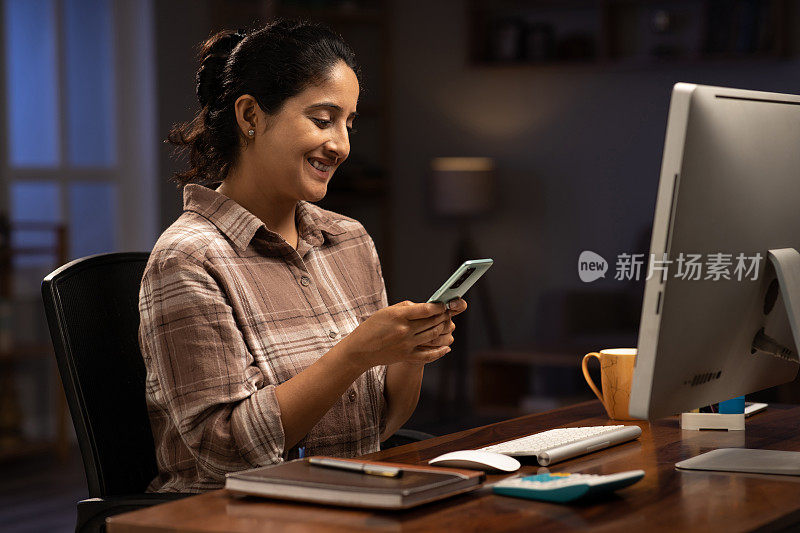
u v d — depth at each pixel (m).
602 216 6.46
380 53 6.95
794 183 1.32
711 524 1.03
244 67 1.62
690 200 1.15
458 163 6.51
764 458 1.32
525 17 6.77
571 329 5.88
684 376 1.22
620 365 1.69
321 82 1.60
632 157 6.36
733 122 1.19
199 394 1.44
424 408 6.30
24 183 5.19
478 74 6.84
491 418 5.82
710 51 6.00
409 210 7.09
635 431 1.50
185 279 1.49
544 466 1.32
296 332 1.63
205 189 1.65
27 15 5.18
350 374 1.43
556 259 6.64
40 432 5.14
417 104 7.05
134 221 5.53
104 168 5.46
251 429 1.42
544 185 6.67
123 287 1.69
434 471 1.17
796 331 1.28
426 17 6.98
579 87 6.52
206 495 1.18
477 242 6.91
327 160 1.64
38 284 5.22
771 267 1.30
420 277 7.07
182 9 5.57
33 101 5.22
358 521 1.05
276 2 6.23
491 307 6.82
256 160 1.65
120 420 1.58
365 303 1.83
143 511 1.12
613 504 1.12
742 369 1.35
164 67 5.49
